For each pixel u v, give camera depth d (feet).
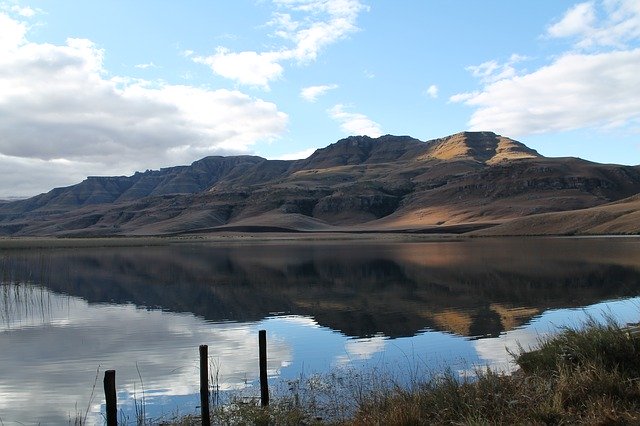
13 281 163.32
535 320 84.53
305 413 41.57
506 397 32.55
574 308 93.91
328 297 120.06
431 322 85.97
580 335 38.78
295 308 105.60
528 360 40.06
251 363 62.03
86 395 51.52
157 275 176.76
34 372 60.18
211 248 364.99
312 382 52.08
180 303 115.85
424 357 61.62
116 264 227.61
